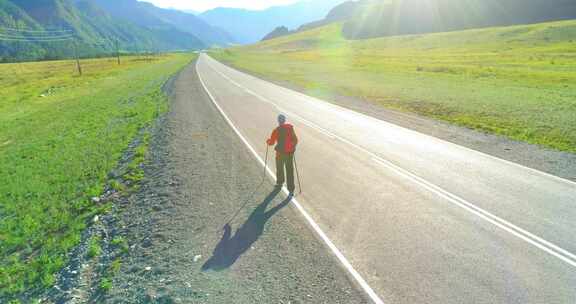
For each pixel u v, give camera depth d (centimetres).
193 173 1111
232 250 677
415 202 866
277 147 953
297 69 5731
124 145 1503
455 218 779
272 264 629
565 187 945
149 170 1176
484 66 5031
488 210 815
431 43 11862
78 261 684
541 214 792
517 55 6588
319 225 762
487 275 586
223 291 562
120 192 1013
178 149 1390
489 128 1662
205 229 761
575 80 3259
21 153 1590
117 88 3881
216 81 3931
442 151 1305
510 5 16025
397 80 3825
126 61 11494
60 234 807
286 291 559
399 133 1590
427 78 3891
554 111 1953
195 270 619
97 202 959
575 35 8669
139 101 2756
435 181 1002
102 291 581
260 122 1833
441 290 552
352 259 637
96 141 1612
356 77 4269
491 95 2562
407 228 740
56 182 1145
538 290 549
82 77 6000
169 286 579
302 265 624
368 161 1193
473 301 527
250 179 1048
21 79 6669
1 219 936
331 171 1099
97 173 1185
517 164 1148
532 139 1462
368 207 843
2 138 2041
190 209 861
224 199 912
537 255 638
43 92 4253
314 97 2733
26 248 769
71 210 930
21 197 1056
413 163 1167
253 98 2672
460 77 3875
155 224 796
